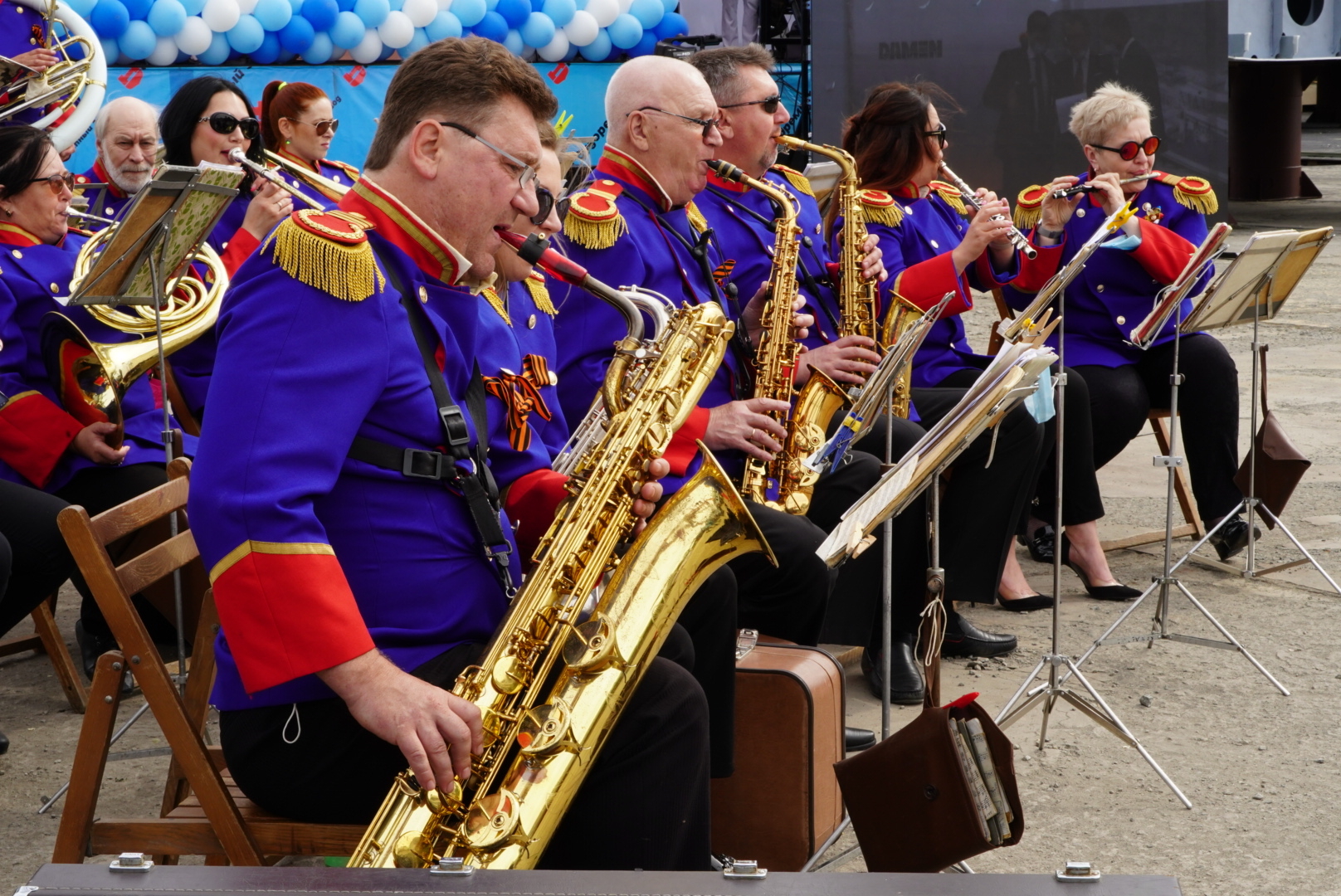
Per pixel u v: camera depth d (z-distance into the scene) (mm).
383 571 2076
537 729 2027
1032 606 4719
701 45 11492
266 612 1884
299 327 1963
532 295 2908
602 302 3318
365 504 2064
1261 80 16562
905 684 3904
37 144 3832
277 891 1349
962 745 2145
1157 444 6926
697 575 2350
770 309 3717
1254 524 5164
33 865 2920
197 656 2668
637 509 2457
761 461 3521
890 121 4617
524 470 2553
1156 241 4953
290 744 2055
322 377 1959
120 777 3414
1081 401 4688
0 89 5426
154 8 9000
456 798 1920
